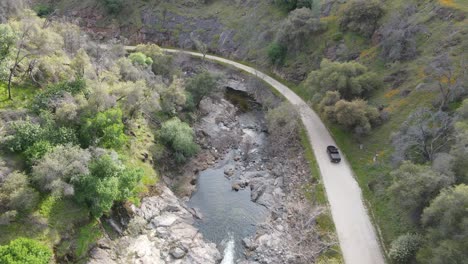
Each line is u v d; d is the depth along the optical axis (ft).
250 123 276.41
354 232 163.12
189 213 186.70
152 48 290.97
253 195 203.00
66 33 234.38
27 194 135.03
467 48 207.92
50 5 421.59
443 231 123.85
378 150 202.28
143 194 178.91
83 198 148.46
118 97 195.83
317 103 252.21
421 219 137.28
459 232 119.85
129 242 158.81
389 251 149.48
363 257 151.64
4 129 151.94
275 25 348.59
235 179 216.74
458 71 199.11
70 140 160.86
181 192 201.26
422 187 138.92
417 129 178.40
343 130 230.27
